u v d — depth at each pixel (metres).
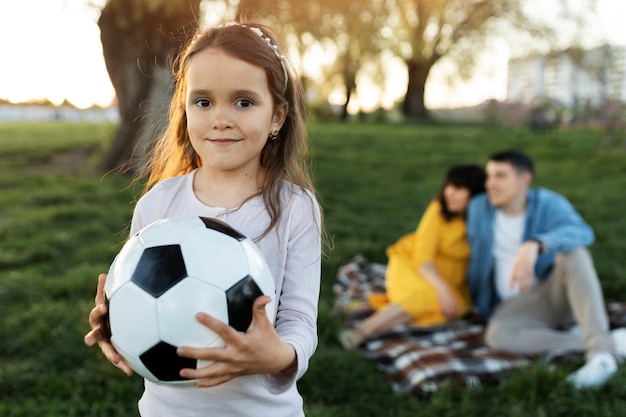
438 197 3.71
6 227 5.59
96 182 8.17
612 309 3.70
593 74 13.34
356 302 3.89
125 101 8.94
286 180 1.47
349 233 5.76
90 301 3.73
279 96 1.36
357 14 8.77
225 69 1.26
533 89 18.67
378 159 12.00
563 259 3.09
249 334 1.09
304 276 1.37
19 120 27.05
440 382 2.78
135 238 1.27
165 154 1.71
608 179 9.04
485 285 3.54
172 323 1.12
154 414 1.36
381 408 2.64
